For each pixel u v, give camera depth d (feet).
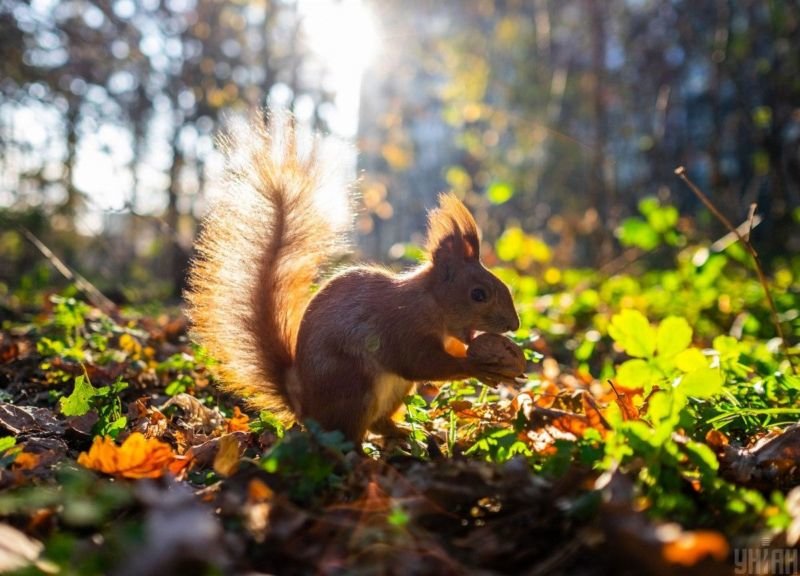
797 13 5.68
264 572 0.95
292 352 1.61
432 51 6.84
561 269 5.37
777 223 5.64
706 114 7.09
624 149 7.70
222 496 1.13
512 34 7.23
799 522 0.98
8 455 1.30
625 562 0.93
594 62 5.43
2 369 2.26
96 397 1.57
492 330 1.75
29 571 0.86
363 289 1.62
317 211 1.64
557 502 1.06
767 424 1.54
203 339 1.61
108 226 8.01
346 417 1.54
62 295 3.77
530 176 7.31
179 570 0.83
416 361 1.63
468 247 1.77
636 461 1.12
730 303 3.28
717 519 1.07
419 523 1.06
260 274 1.60
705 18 6.79
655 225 3.49
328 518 1.05
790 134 6.23
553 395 1.53
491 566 0.97
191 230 6.93
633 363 1.24
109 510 1.09
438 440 1.61
